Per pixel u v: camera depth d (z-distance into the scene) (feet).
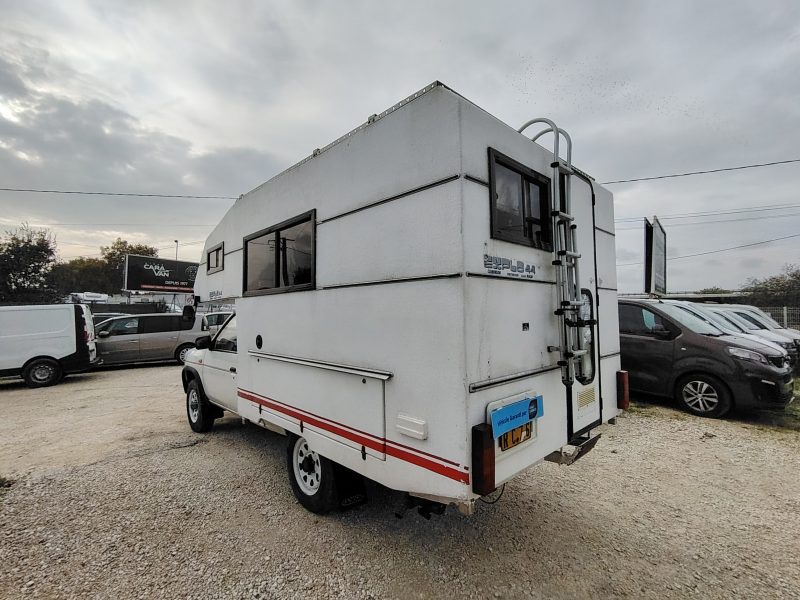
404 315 7.20
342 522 9.61
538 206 8.37
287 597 7.19
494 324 6.85
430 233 6.77
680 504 10.59
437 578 7.65
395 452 7.36
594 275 10.17
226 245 14.33
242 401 12.80
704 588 7.48
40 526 9.54
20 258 65.00
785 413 18.71
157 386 28.14
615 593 7.30
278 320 10.96
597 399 9.99
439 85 6.75
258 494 11.09
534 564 8.08
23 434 17.03
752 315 33.32
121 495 11.07
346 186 8.64
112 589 7.43
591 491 11.26
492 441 6.40
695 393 18.25
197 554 8.43
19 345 28.35
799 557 8.44
